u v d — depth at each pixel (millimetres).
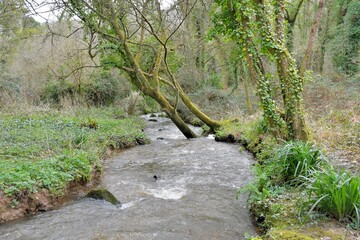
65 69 18359
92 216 4988
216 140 11547
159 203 5504
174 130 15117
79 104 17922
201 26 16031
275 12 6863
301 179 4820
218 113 16531
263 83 6965
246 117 13398
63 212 5141
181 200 5645
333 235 3469
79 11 10172
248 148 9375
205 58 19734
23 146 7859
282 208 4305
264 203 4684
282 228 3770
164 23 11492
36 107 14312
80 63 17938
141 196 5891
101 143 9594
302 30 20812
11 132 9227
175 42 15219
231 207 5281
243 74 15711
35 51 18172
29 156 7059
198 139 12164
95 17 10750
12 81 16703
